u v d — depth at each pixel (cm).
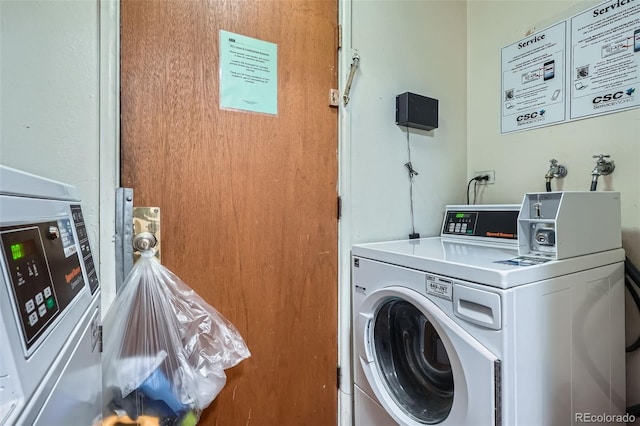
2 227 39
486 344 81
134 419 92
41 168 90
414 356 117
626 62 118
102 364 90
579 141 132
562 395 91
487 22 169
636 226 116
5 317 36
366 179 145
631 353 117
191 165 110
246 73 120
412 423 103
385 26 151
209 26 113
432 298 95
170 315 100
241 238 119
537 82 147
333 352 137
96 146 96
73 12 94
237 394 117
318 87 134
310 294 132
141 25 103
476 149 175
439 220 168
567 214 94
